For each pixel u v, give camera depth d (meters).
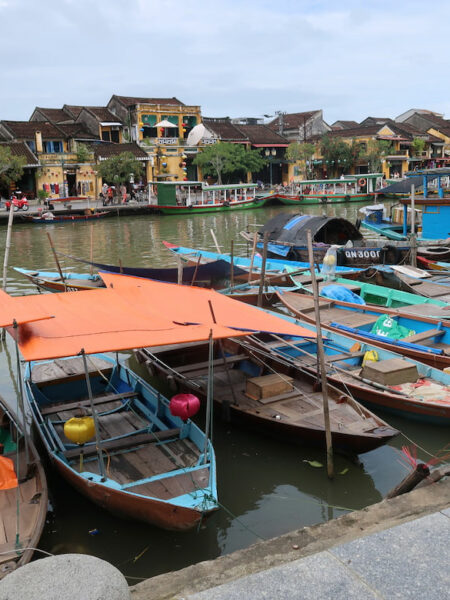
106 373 9.38
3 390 10.46
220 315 8.01
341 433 7.16
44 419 7.97
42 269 21.77
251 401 8.41
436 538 3.85
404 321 11.81
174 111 51.91
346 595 3.33
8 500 6.13
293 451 7.91
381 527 4.11
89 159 45.25
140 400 8.57
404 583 3.42
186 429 7.33
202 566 3.79
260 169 53.94
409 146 62.78
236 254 24.81
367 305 12.61
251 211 43.06
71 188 46.09
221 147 50.00
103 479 6.20
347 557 3.68
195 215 40.72
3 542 5.41
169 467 6.71
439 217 20.69
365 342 10.45
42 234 31.70
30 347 6.32
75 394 9.26
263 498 6.98
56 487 7.18
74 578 2.53
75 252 25.66
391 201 48.25
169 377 9.35
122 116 51.81
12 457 7.04
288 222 21.06
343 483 7.22
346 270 17.42
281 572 3.55
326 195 45.69
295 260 20.08
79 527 6.46
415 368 8.89
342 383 8.70
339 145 57.38
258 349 10.19
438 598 3.28
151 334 6.92
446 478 4.85
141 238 29.98
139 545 6.20
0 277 19.88
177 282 15.09
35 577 2.54
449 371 9.02
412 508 4.33
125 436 7.49
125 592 2.53
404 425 8.51
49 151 45.38
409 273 15.87
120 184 45.34
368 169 58.50
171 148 50.41
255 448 8.08
